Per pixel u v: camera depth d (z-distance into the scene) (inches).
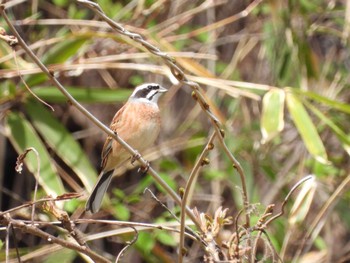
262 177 532.4
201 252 481.1
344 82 534.9
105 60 426.3
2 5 223.6
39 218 358.0
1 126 454.9
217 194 493.4
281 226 459.2
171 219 435.8
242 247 253.8
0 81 469.4
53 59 411.5
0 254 351.3
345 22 515.2
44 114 414.3
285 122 530.3
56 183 385.4
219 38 544.4
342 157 501.4
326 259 494.6
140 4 476.7
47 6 511.2
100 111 531.8
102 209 417.4
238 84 417.7
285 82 525.0
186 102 545.6
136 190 461.4
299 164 515.8
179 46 526.3
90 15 517.0
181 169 501.0
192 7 534.9
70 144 410.0
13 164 518.9
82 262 518.0
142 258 518.6
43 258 398.0
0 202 486.3
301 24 519.5
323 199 498.9
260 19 554.3
